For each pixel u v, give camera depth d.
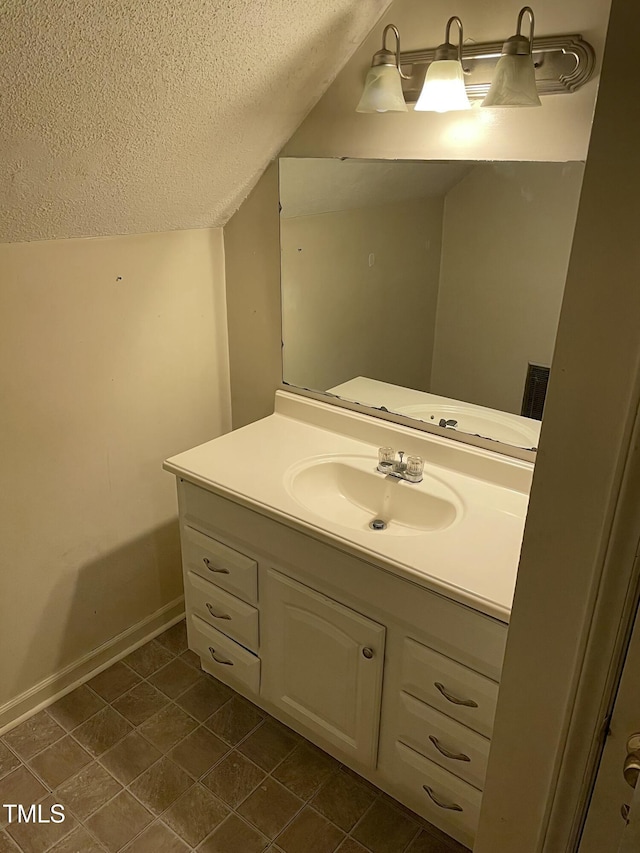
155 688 2.16
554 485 0.86
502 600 1.31
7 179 1.40
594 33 1.33
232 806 1.77
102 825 1.72
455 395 1.80
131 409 2.06
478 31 1.47
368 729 1.69
